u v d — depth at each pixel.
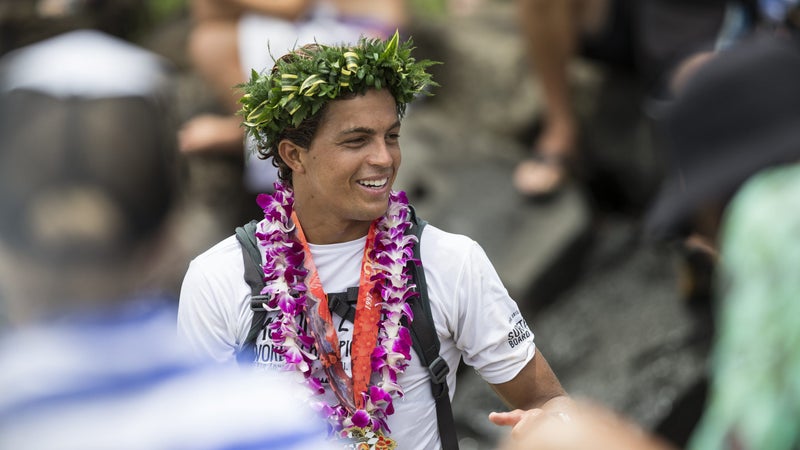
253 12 6.59
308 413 3.08
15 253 1.67
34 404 1.63
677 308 6.33
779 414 1.81
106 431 1.65
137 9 8.01
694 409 5.91
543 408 3.16
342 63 3.07
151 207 1.70
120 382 1.67
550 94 6.98
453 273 3.20
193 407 1.71
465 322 3.22
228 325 3.22
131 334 1.70
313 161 3.15
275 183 3.33
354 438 3.12
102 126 1.68
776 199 1.94
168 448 1.68
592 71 7.45
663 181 7.03
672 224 2.15
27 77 1.75
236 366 1.85
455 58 7.83
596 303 6.61
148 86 1.77
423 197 7.03
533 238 6.77
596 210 7.29
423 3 8.84
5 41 6.61
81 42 1.83
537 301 6.63
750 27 6.04
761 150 2.01
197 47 6.77
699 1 6.55
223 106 7.10
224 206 7.11
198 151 6.86
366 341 3.15
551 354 6.40
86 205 1.66
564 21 6.73
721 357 1.97
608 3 7.10
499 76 7.68
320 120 3.11
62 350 1.66
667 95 6.45
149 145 1.71
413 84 3.22
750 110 2.03
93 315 1.68
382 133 3.13
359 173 3.12
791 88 2.03
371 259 3.21
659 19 6.63
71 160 1.66
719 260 2.11
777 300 1.86
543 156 7.02
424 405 3.20
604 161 7.34
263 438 1.73
